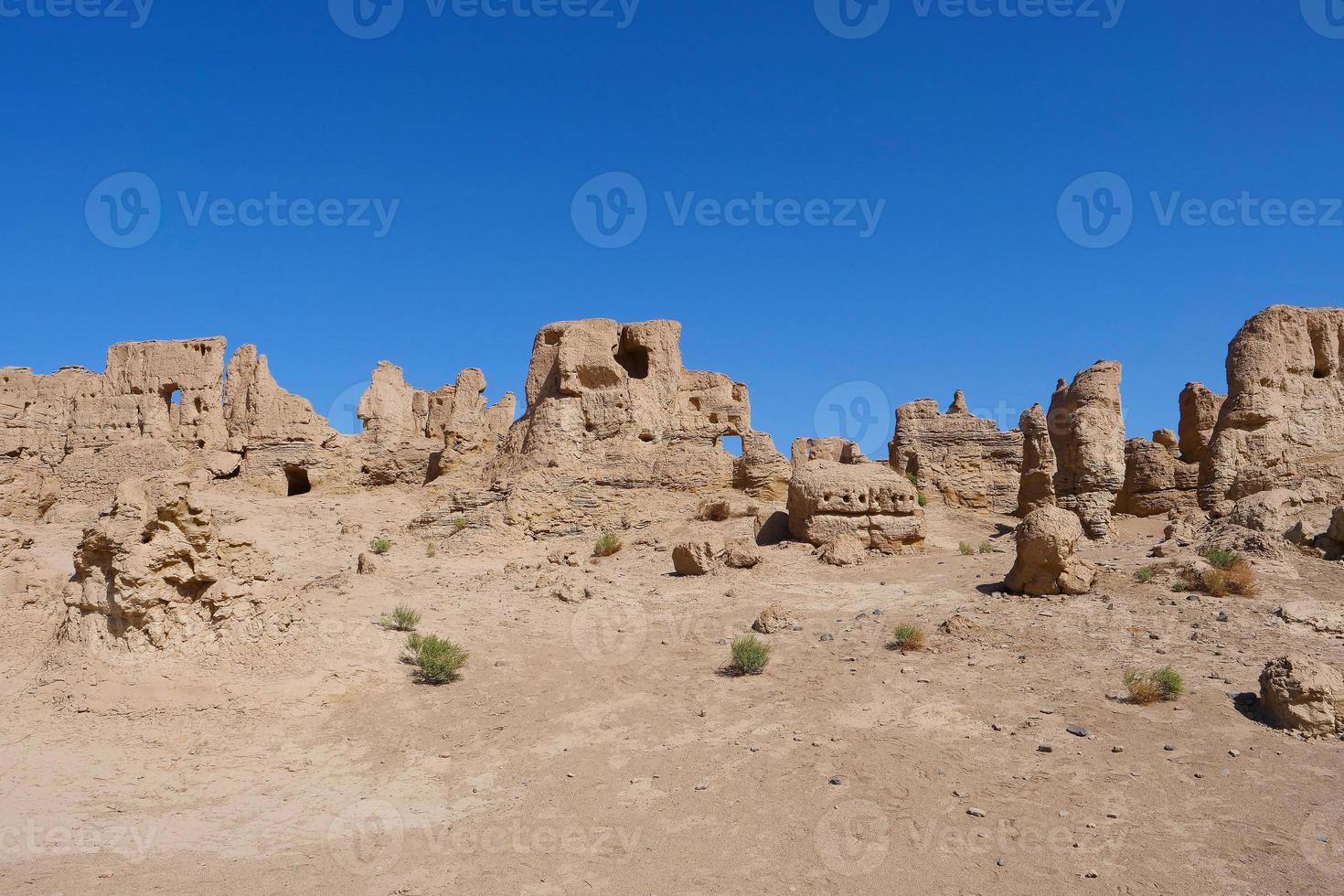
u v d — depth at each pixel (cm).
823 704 1400
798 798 1102
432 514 3350
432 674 1562
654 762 1241
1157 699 1315
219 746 1273
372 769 1237
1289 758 1131
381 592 2073
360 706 1443
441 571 2558
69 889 909
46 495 3825
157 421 4406
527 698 1504
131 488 1519
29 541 1841
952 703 1363
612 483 3381
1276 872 888
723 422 3741
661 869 959
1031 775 1121
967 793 1087
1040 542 1833
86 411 4459
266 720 1359
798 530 2589
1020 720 1284
